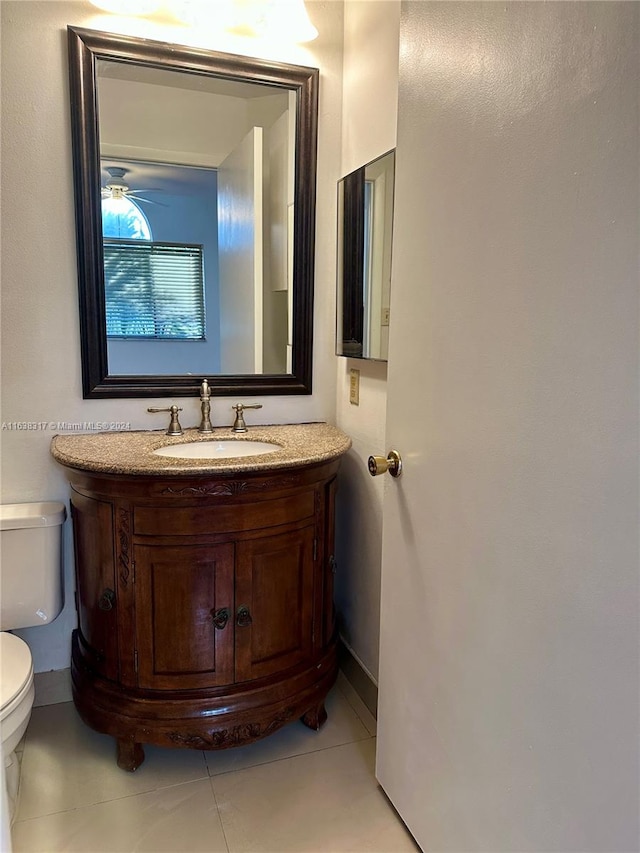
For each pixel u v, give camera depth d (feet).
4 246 5.55
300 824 4.85
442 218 3.75
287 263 6.52
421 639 4.33
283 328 6.62
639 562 2.50
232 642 5.24
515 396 3.17
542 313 2.94
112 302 5.98
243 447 6.11
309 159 6.37
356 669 6.59
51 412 5.95
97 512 5.19
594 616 2.74
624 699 2.61
